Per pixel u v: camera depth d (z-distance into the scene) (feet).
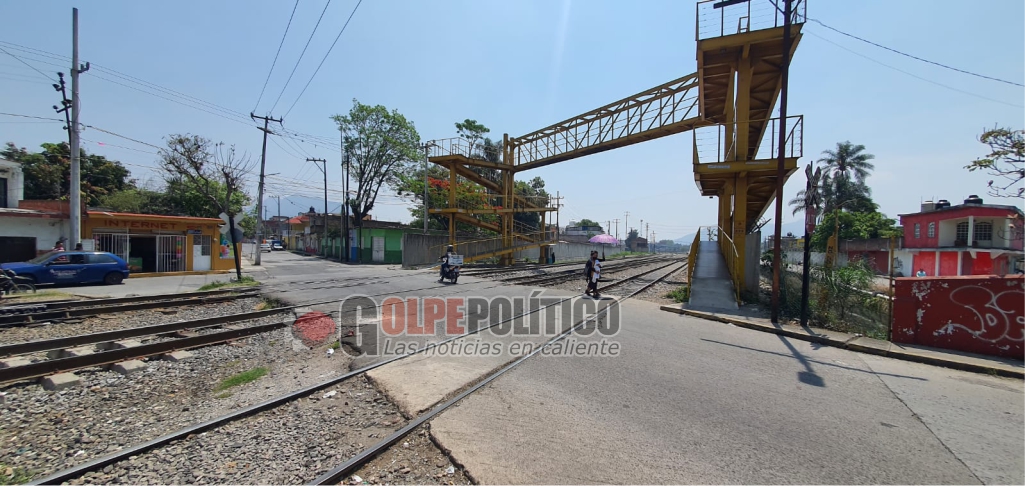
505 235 113.09
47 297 41.91
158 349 22.75
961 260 82.48
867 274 36.42
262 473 11.18
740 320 31.32
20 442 13.29
